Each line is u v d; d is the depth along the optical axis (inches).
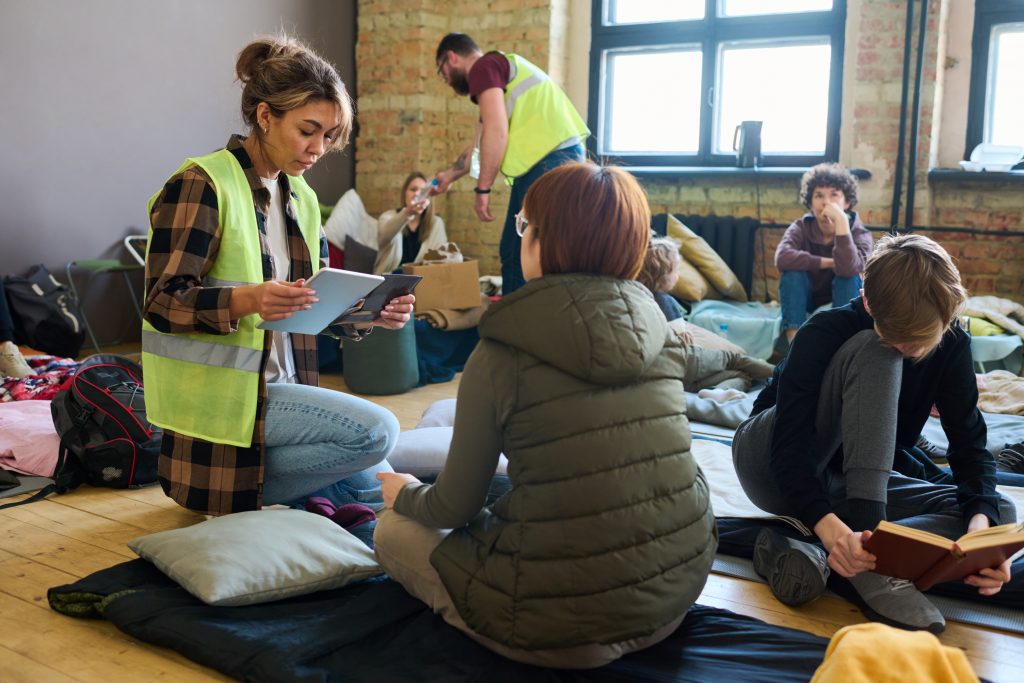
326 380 189.0
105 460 111.3
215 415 88.5
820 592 81.7
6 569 87.7
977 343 177.0
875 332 80.2
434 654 69.0
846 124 218.2
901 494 87.2
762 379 169.9
